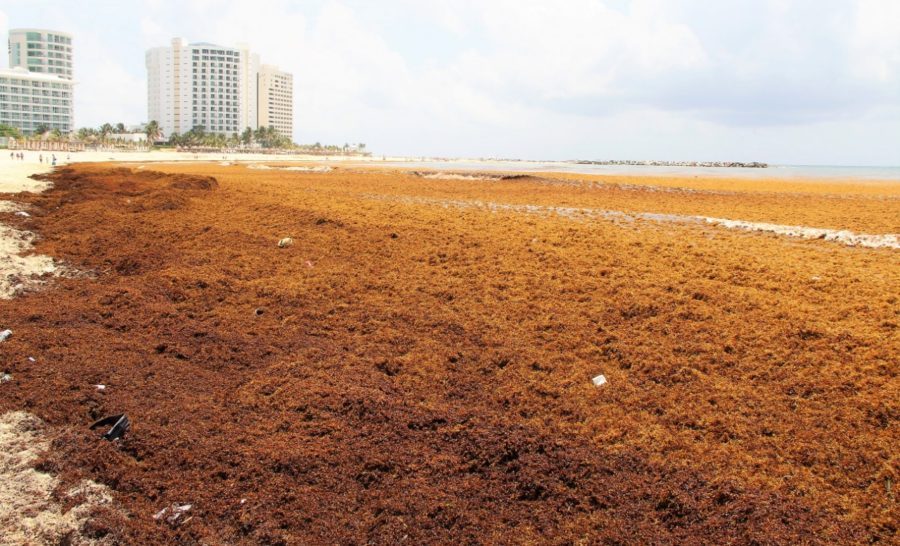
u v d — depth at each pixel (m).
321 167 68.12
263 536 5.77
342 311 11.58
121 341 10.14
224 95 176.88
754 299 10.84
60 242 16.55
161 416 7.73
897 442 6.66
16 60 160.75
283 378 8.86
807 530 5.59
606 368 8.90
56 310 11.43
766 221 21.95
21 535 5.71
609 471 6.57
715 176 71.56
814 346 8.91
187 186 26.31
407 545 5.68
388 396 8.23
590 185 41.19
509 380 8.65
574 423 7.54
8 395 8.16
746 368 8.54
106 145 125.88
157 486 6.45
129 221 18.94
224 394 8.45
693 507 5.96
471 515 6.03
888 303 10.52
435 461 6.83
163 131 177.50
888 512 5.73
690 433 7.20
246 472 6.65
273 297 12.34
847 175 86.31
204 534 5.80
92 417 7.74
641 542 5.61
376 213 20.86
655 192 37.44
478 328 10.46
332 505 6.18
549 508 6.12
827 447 6.73
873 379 7.81
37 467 6.68
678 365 8.76
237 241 16.58
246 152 150.25
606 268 13.23
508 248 15.45
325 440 7.24
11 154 77.38
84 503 6.19
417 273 13.66
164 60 175.25
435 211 22.34
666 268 13.23
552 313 10.94
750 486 6.21
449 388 8.48
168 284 13.03
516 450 6.95
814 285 11.84
